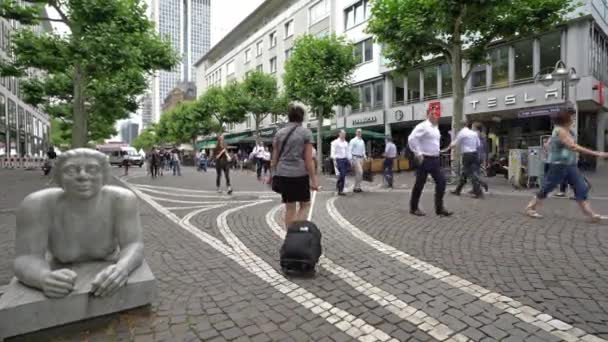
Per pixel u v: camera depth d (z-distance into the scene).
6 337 2.57
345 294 3.45
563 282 3.59
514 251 4.57
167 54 17.58
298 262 3.90
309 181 4.73
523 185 11.48
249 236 5.71
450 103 23.19
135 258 3.02
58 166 2.84
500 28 13.82
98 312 2.82
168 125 62.19
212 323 2.91
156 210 8.27
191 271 4.11
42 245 2.83
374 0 14.66
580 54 17.44
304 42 25.12
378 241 5.19
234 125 54.88
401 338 2.69
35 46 15.39
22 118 45.88
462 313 3.03
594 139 20.56
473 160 9.16
